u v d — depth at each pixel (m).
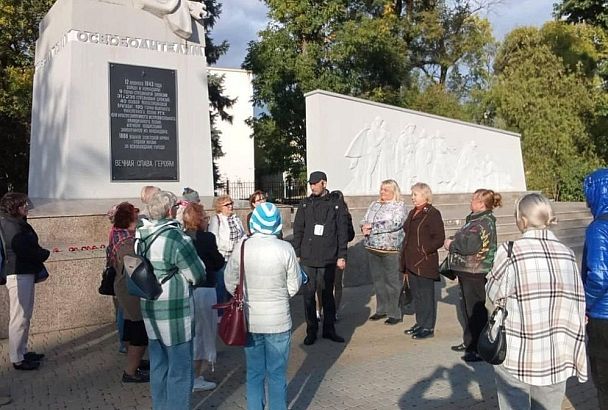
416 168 17.88
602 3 25.41
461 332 7.95
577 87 31.98
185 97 11.44
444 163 19.00
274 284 4.42
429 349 7.05
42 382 5.78
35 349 6.96
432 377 5.92
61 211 9.02
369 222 8.70
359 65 28.34
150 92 11.08
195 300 5.64
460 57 36.50
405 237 7.79
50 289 7.80
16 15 23.41
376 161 16.47
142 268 4.23
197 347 5.61
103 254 8.20
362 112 16.14
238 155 45.44
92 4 10.62
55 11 11.43
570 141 31.27
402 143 17.38
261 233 4.51
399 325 8.44
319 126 15.02
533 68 33.03
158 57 11.21
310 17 26.84
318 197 7.48
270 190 37.91
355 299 10.48
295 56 27.39
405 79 31.55
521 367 3.49
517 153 22.45
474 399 5.25
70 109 10.31
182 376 4.38
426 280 7.59
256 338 4.46
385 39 28.05
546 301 3.48
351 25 26.44
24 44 24.88
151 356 4.51
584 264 3.93
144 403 5.17
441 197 18.42
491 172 21.03
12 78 23.11
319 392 5.49
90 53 10.56
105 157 10.58
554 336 3.48
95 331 7.78
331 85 26.97
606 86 31.98
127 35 10.92
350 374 6.05
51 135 11.24
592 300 3.86
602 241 3.80
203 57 11.73
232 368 6.31
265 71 27.70
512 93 32.47
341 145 15.50
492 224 6.52
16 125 23.98
